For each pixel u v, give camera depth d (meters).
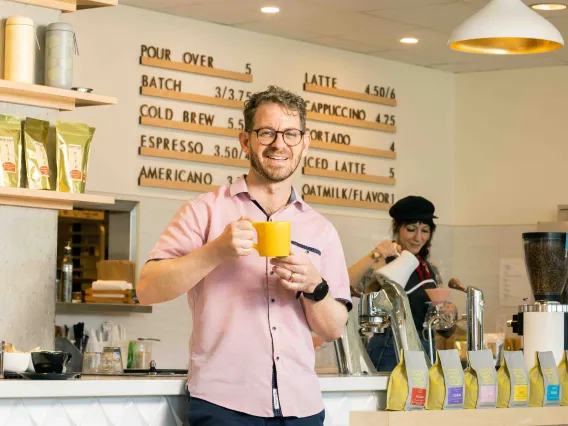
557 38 3.83
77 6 3.57
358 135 6.98
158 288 2.57
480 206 7.36
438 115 7.40
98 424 2.65
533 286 3.94
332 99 6.83
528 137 7.24
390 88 7.14
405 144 7.23
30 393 2.51
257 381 2.59
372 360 3.83
